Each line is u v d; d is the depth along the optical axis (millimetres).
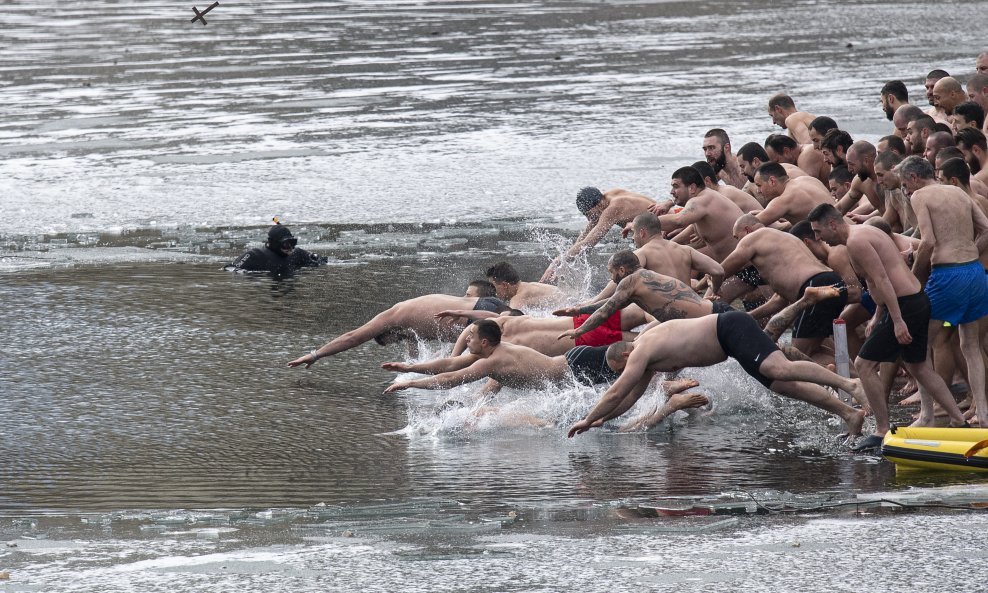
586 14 136625
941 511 20688
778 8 143125
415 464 24719
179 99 84312
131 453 25562
